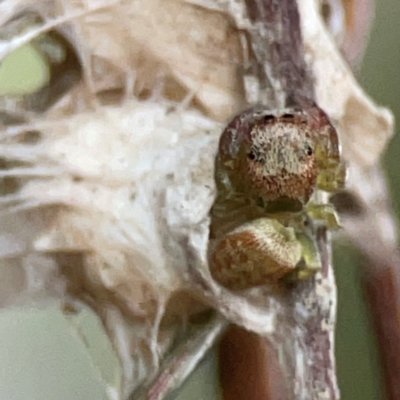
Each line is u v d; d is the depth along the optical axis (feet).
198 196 0.16
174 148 0.16
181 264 0.16
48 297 0.16
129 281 0.16
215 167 0.16
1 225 0.16
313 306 0.16
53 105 0.16
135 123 0.16
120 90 0.16
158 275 0.16
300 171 0.16
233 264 0.16
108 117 0.16
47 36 0.16
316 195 0.16
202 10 0.16
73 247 0.16
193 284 0.16
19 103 0.16
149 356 0.16
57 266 0.16
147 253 0.16
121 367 0.16
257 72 0.16
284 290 0.16
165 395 0.16
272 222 0.16
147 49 0.16
